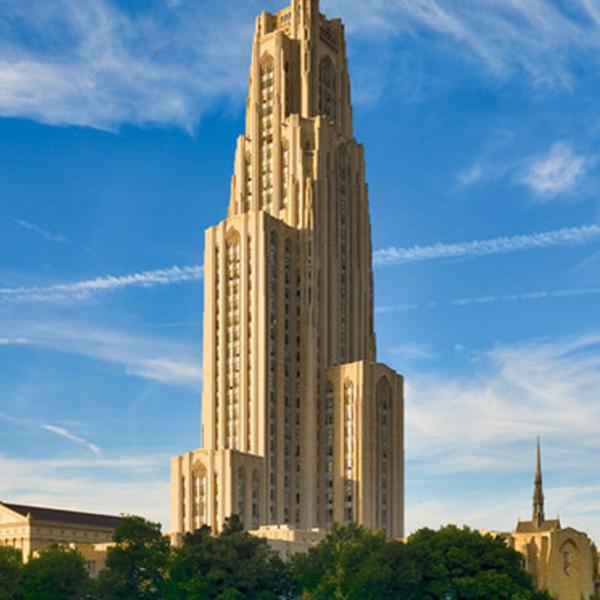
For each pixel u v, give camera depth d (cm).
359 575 17800
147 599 19375
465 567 18825
